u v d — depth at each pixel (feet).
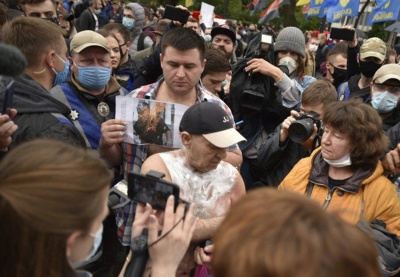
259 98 10.22
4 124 5.65
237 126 10.52
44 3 11.93
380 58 12.53
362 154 7.07
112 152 7.83
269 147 9.21
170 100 8.36
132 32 22.17
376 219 7.07
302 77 12.98
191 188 6.20
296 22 81.05
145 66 12.17
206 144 5.90
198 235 5.92
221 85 12.70
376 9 31.76
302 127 8.23
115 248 8.45
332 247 2.54
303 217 2.69
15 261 3.14
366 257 2.57
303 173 7.75
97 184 3.36
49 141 3.54
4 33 7.32
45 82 7.42
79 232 3.28
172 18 12.26
